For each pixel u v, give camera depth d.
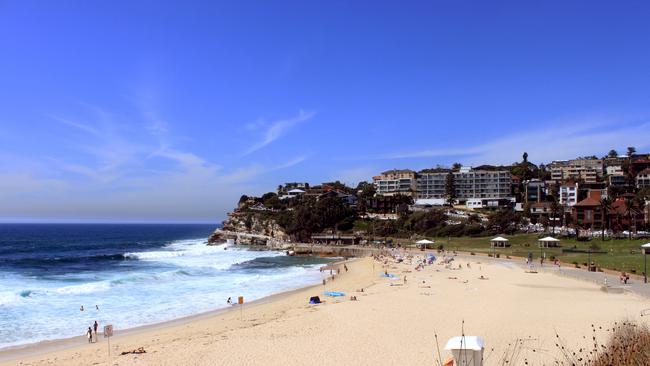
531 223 148.00
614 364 13.67
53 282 69.50
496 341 29.11
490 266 81.19
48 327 39.94
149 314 45.81
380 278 72.56
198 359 27.69
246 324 39.94
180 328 39.47
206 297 55.38
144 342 34.41
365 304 46.19
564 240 112.88
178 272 81.00
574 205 130.75
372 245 143.75
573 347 26.78
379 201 197.75
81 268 91.81
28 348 33.41
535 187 196.38
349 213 181.88
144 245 186.25
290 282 70.44
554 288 54.12
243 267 97.38
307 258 126.62
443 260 89.06
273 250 158.62
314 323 37.41
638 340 14.52
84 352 31.86
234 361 27.11
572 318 35.50
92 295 55.53
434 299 48.44
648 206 125.31
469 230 144.12
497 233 139.88
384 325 35.81
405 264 93.50
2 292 56.84
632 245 98.56
